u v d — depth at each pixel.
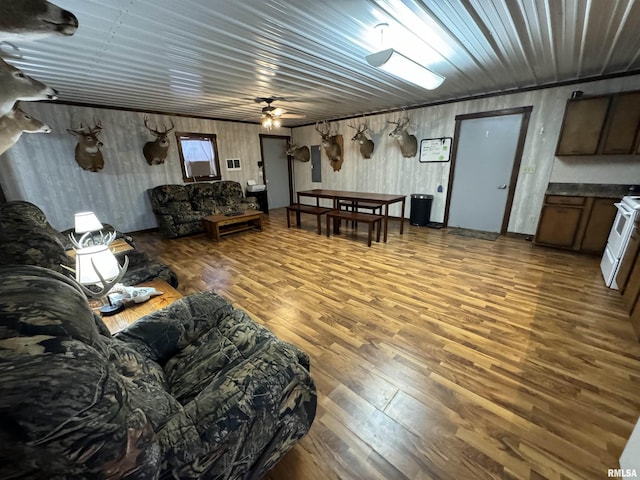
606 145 3.29
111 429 0.52
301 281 3.04
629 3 1.89
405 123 5.08
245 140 6.74
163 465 0.70
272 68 2.96
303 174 7.79
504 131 4.31
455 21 2.06
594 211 3.43
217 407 0.84
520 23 2.13
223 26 2.04
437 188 5.25
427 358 1.83
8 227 1.52
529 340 1.98
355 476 1.15
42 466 0.47
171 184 5.52
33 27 0.83
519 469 1.16
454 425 1.36
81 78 3.15
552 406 1.45
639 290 2.07
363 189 6.47
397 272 3.22
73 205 4.54
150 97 4.14
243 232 5.26
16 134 1.19
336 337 2.06
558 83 3.72
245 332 1.41
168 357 1.32
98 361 0.57
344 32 2.17
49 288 0.63
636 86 3.25
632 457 1.05
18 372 0.45
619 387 1.56
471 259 3.55
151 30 2.08
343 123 6.47
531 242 4.17
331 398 1.53
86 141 4.29
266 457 0.97
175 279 2.46
